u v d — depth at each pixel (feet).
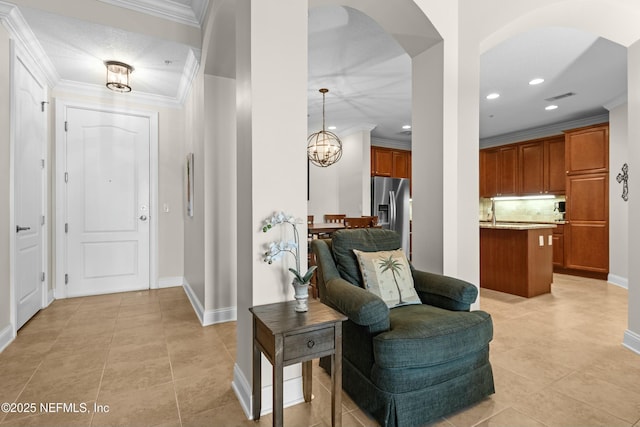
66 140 11.93
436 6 7.45
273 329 4.36
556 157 18.13
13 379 6.45
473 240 7.97
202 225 9.81
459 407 5.38
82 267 12.29
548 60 11.19
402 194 20.77
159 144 13.62
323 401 5.82
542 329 9.18
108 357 7.41
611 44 10.15
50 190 11.44
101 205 12.57
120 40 9.00
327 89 13.75
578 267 16.26
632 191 7.88
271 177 5.51
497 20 7.68
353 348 5.73
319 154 17.03
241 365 5.93
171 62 10.39
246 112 5.60
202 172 9.80
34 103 9.84
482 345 5.52
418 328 5.19
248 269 5.55
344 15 8.64
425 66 8.07
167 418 5.33
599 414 5.42
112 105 12.64
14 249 8.27
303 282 5.03
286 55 5.63
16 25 8.02
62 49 9.47
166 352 7.68
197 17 9.21
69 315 10.18
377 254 6.95
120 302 11.58
